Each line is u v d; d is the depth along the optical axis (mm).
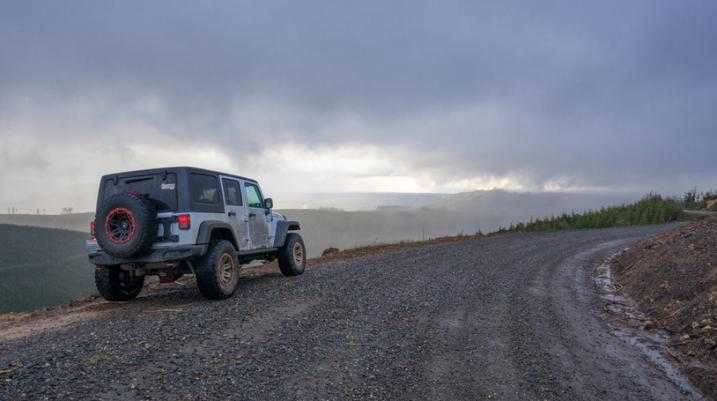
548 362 5879
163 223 8086
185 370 4922
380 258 15445
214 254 8375
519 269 13203
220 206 8969
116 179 8594
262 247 10336
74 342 5805
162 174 8312
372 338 6512
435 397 4719
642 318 8211
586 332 7359
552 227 31094
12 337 6488
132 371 4816
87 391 4277
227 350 5637
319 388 4730
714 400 5090
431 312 8141
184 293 9750
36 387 4309
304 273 12109
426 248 18609
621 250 17266
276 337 6277
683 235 11586
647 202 33938
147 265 8273
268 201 10781
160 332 6238
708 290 7566
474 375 5355
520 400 4754
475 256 15867
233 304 8078
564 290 10523
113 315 7633
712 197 33562
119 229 7961
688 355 6305
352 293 9375
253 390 4562
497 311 8391
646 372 5801
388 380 5070
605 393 5070
